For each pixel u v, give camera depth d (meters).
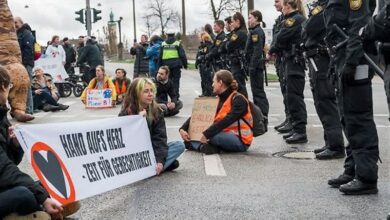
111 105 14.68
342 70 4.91
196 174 6.30
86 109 14.41
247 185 5.75
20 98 10.83
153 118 6.06
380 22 4.18
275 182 5.87
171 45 15.05
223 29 14.06
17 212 3.81
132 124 5.78
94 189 4.99
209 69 15.54
